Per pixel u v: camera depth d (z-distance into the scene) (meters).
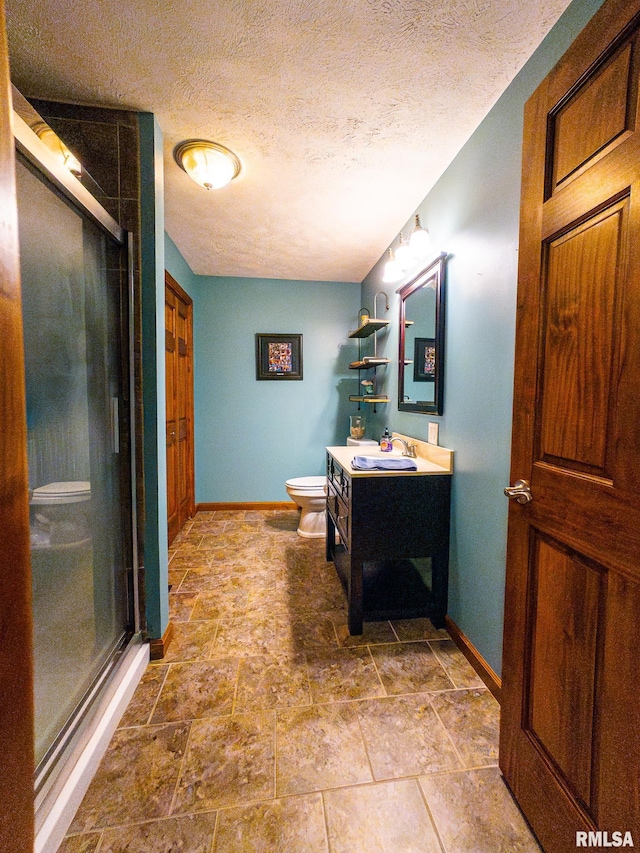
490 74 1.19
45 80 1.23
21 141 0.84
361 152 1.60
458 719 1.22
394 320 2.58
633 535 0.62
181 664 1.47
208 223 2.30
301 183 1.84
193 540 2.81
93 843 0.86
